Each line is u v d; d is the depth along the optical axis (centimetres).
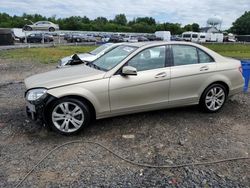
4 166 366
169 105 522
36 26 5178
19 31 4566
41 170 358
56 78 470
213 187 326
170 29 9544
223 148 425
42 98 441
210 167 370
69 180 337
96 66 523
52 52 2383
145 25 9306
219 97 575
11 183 330
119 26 8975
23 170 357
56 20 8431
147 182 335
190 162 381
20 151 407
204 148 424
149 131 482
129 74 470
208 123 524
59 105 447
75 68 528
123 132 478
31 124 509
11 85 891
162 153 406
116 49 560
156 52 511
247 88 779
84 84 453
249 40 7056
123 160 386
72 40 4416
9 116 556
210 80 550
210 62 561
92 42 4253
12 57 1888
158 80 498
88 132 476
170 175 350
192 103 548
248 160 390
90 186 325
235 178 345
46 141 441
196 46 553
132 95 483
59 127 455
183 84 523
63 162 378
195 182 335
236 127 509
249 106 638
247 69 755
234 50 3819
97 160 385
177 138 457
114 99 472
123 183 332
